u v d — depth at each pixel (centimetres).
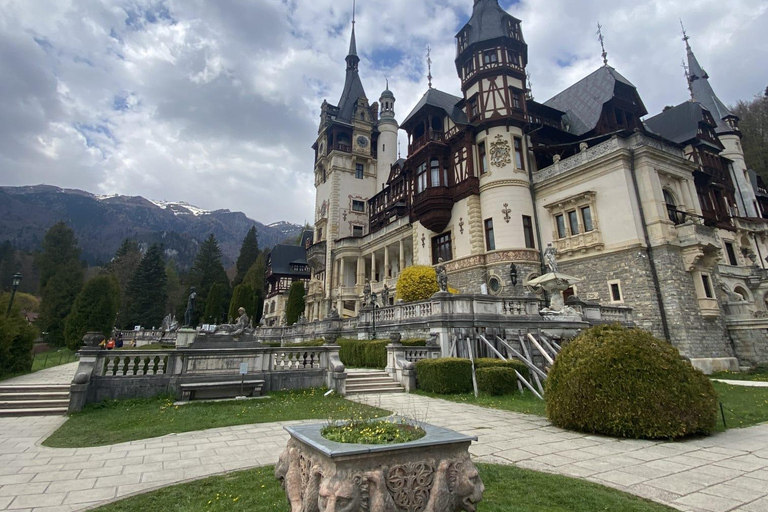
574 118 3359
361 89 6181
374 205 5022
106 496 538
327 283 5050
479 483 405
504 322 1752
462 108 3591
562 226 2867
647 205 2464
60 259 7681
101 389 1237
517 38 3381
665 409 834
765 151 5116
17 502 517
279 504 492
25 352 1911
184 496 527
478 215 3088
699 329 2305
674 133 3706
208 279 8025
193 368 1362
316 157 6294
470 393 1430
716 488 557
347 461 356
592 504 493
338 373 1452
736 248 3381
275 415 1087
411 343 1755
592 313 2064
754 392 1536
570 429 920
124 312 6762
